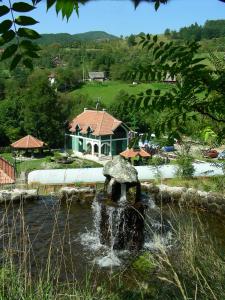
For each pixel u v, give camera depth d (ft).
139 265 25.36
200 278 11.82
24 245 14.33
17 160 142.00
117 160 59.06
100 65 306.96
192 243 13.21
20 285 12.62
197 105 8.84
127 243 45.98
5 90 185.88
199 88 8.54
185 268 12.59
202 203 52.85
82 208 61.11
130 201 54.29
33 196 62.75
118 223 49.98
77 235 48.42
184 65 8.50
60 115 179.11
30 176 81.76
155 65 8.72
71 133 178.40
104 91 276.41
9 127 176.04
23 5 5.59
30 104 171.83
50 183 79.25
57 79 284.00
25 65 6.09
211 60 8.61
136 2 5.61
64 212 57.52
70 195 66.33
